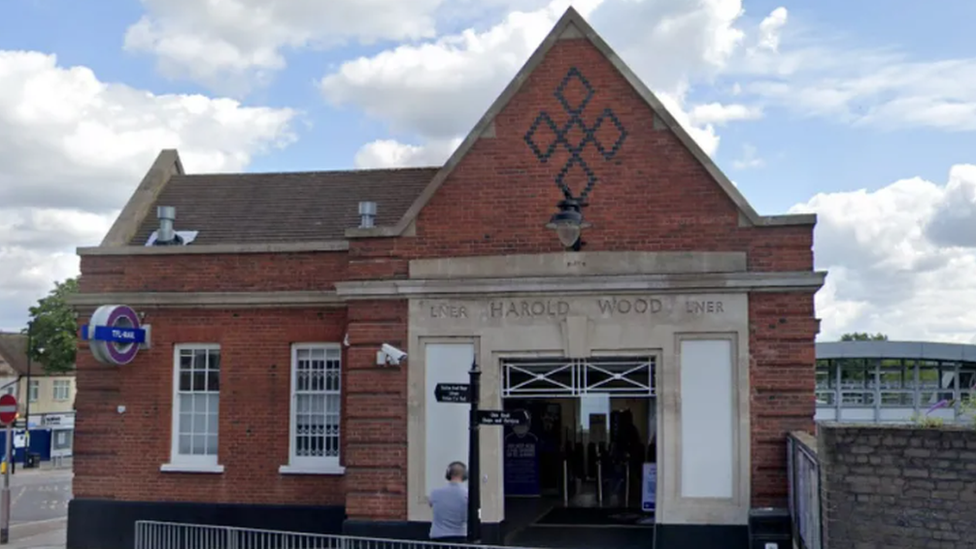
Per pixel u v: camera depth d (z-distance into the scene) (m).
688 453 15.77
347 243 18.69
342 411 18.48
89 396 19.39
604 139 16.50
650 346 15.94
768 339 15.69
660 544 15.62
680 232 16.14
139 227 21.92
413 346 16.67
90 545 19.08
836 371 38.50
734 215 16.02
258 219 21.88
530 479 21.06
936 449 10.18
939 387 37.78
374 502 16.61
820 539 11.05
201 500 18.88
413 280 16.56
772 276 15.56
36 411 76.75
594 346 16.09
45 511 32.44
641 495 20.23
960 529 10.02
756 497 15.52
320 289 18.75
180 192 23.30
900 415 37.91
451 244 16.75
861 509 10.45
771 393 15.62
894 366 38.34
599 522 18.17
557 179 16.58
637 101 16.47
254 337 18.98
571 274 16.19
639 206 16.30
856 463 10.48
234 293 18.86
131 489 19.11
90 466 19.30
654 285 15.87
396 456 16.62
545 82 16.77
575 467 21.05
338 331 18.66
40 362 74.50
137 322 19.08
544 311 16.28
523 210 16.61
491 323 16.42
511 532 17.19
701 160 16.12
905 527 10.25
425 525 16.42
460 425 16.55
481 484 16.14
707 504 15.59
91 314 19.52
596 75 16.64
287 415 18.78
